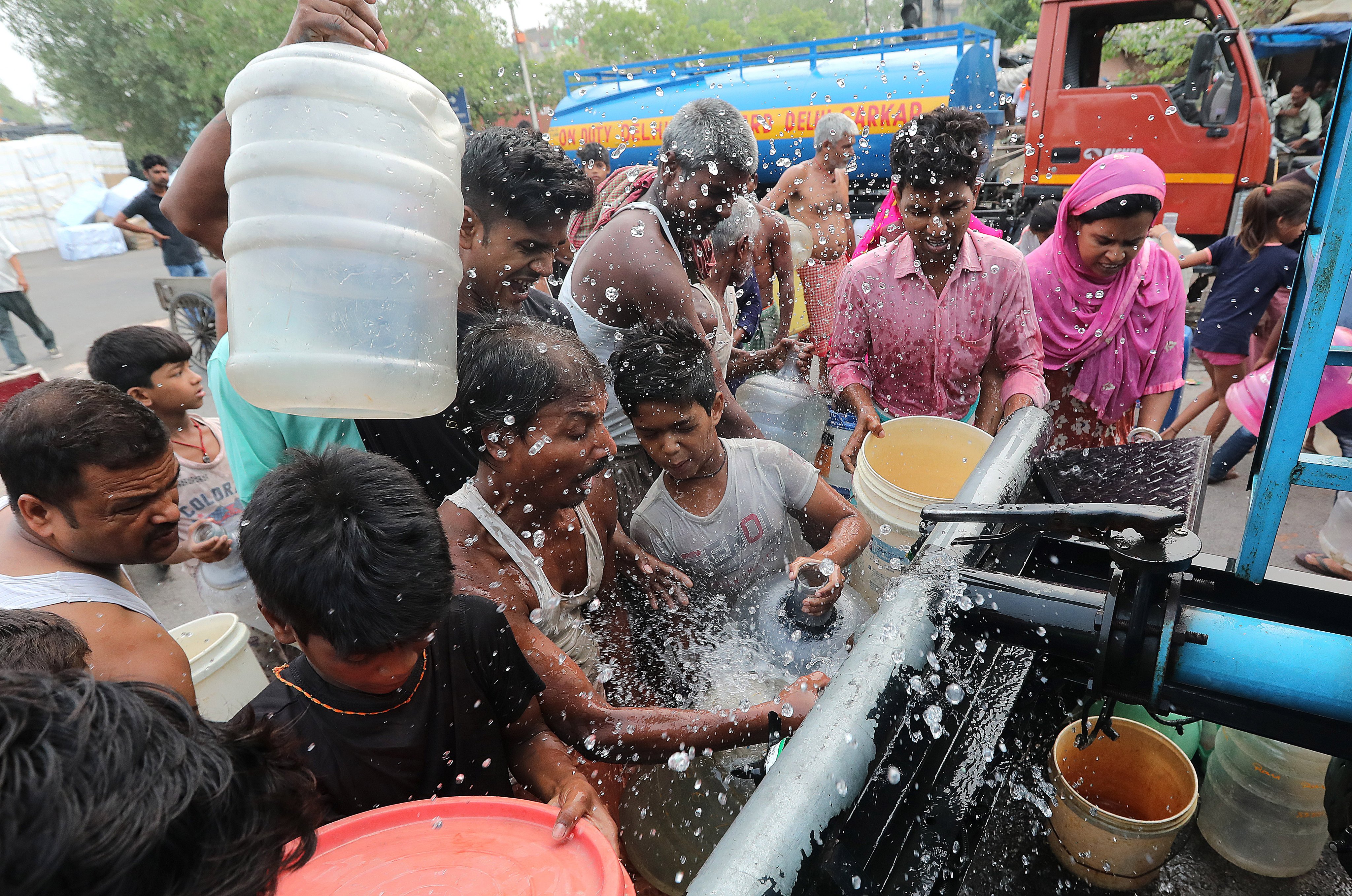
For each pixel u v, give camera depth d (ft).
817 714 3.02
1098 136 18.30
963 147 6.60
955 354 7.73
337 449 3.39
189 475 8.25
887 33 19.98
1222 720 2.86
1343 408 7.09
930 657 3.39
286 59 3.37
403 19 51.01
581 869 2.65
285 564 2.92
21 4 57.47
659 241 6.60
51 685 1.53
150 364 7.70
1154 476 4.62
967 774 3.30
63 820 1.34
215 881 1.60
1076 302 8.31
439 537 3.21
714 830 4.07
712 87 21.88
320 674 3.34
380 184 3.47
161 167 25.86
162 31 54.70
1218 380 13.30
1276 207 11.90
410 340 3.67
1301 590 3.55
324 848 2.75
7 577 4.11
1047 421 5.37
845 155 13.88
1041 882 3.42
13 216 62.34
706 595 5.75
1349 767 3.05
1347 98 2.99
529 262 5.66
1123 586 2.99
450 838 2.83
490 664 3.72
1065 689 4.51
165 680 4.26
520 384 4.04
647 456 6.77
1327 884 3.61
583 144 24.49
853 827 2.74
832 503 5.82
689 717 4.10
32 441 3.89
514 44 57.06
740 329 10.26
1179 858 3.76
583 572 5.00
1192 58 16.44
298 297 3.50
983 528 4.07
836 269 13.89
